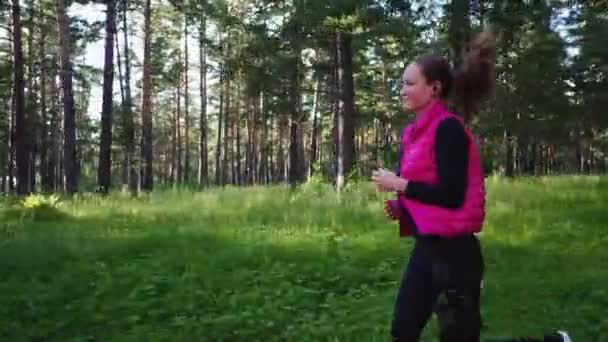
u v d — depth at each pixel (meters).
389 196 15.70
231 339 5.45
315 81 36.59
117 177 67.56
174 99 58.12
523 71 24.09
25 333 5.64
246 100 50.16
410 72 3.17
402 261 8.38
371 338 5.25
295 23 20.69
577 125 35.84
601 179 20.39
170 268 8.12
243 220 12.48
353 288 7.20
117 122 32.12
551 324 5.60
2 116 39.91
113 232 11.34
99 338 5.57
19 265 8.39
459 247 3.01
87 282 7.50
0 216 14.37
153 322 6.02
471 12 17.38
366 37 19.66
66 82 21.88
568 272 7.68
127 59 36.59
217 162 47.69
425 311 3.10
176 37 45.31
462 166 2.97
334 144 28.36
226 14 25.17
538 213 12.36
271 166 63.00
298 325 5.72
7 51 35.94
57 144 51.06
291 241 9.86
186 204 16.48
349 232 10.90
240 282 7.33
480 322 3.11
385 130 46.88
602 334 5.28
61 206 16.11
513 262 8.27
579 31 31.77
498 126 22.89
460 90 3.21
